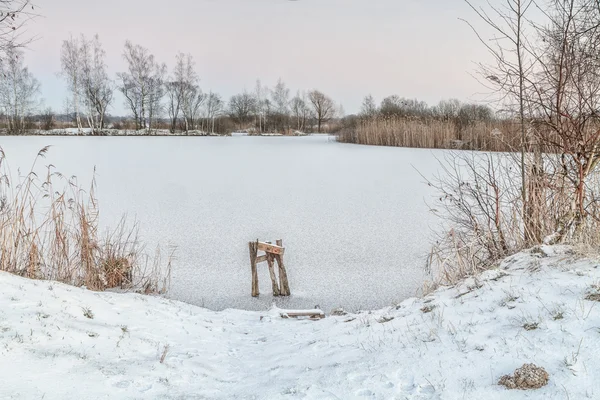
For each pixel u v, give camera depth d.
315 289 7.30
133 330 4.38
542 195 5.50
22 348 3.25
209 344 4.52
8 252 5.76
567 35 4.92
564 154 5.17
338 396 2.89
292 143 42.81
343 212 12.62
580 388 2.45
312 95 78.81
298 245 9.60
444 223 10.66
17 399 2.62
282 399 2.95
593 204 5.00
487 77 5.47
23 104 48.03
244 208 13.23
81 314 4.34
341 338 4.25
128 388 3.09
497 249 5.76
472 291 4.29
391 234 10.30
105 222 11.25
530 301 3.58
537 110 5.42
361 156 27.59
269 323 5.65
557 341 2.92
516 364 2.82
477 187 6.25
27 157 24.05
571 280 3.71
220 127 65.00
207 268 8.28
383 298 6.83
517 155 5.98
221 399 3.10
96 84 50.06
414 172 19.94
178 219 11.80
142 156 27.94
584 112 4.89
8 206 6.10
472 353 3.09
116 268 6.90
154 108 55.75
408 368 3.10
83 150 30.31
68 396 2.79
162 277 7.79
